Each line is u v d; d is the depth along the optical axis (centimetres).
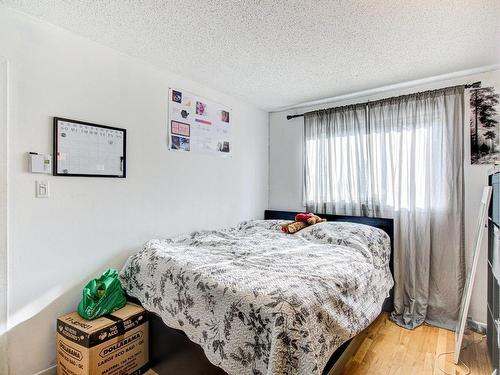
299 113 370
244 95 324
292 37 200
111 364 171
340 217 319
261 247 238
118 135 222
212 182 309
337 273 177
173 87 266
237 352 139
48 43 185
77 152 198
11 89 169
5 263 166
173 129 266
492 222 195
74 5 165
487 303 221
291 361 125
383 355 211
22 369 173
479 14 171
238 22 183
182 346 170
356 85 290
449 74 261
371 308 193
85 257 204
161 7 167
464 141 260
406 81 278
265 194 386
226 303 149
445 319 261
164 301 181
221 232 285
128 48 218
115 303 189
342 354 177
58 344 179
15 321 171
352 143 317
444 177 263
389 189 294
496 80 249
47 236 184
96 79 210
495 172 191
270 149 390
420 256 271
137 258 210
